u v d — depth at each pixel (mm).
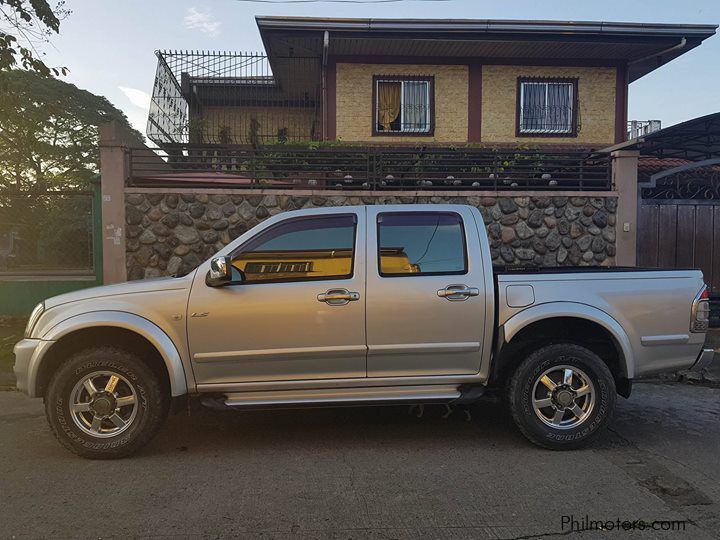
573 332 4793
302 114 15484
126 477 4016
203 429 5082
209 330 4332
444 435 4914
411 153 9000
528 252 8875
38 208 9305
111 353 4281
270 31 12047
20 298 9297
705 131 9977
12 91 7945
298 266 4488
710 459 4363
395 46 12719
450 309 4469
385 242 4539
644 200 9562
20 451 4547
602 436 4906
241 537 3184
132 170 8617
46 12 7426
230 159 9102
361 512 3477
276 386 4453
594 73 13586
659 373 4676
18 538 3168
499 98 13484
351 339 4414
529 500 3637
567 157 9344
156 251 8469
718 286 9703
